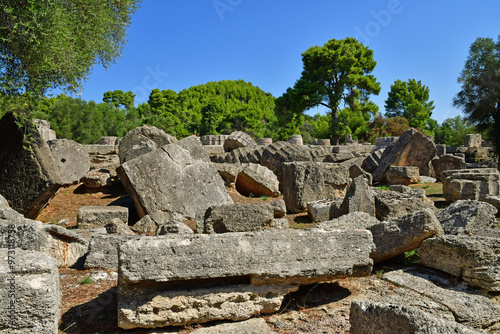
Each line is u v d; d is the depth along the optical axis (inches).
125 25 546.6
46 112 1188.5
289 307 175.2
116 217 343.6
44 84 407.8
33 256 150.3
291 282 168.6
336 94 1569.9
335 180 419.8
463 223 244.4
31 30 381.4
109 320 163.2
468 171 496.1
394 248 222.1
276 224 276.5
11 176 345.7
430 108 2417.6
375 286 195.8
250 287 163.8
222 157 738.2
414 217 219.8
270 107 3476.9
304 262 167.5
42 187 341.1
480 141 1497.3
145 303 150.9
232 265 159.0
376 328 125.8
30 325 134.3
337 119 1670.8
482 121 1286.9
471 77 1269.7
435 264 211.3
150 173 377.7
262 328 155.4
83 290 196.5
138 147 491.5
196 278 155.0
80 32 470.6
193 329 154.9
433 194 526.9
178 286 158.7
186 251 155.3
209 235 162.2
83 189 516.4
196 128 2073.1
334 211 350.6
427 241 216.2
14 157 345.4
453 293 183.8
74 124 1211.9
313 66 1565.0
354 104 1611.7
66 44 415.5
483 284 187.0
